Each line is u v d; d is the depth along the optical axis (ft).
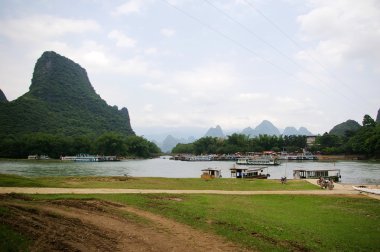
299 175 303.89
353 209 118.83
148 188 155.63
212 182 209.15
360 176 337.72
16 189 119.65
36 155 629.51
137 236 67.56
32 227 60.13
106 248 57.72
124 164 578.25
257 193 151.12
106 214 82.84
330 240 75.56
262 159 606.14
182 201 113.70
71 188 136.46
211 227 78.89
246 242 69.15
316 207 119.55
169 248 62.80
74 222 69.36
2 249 48.26
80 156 647.56
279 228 81.66
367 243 75.46
